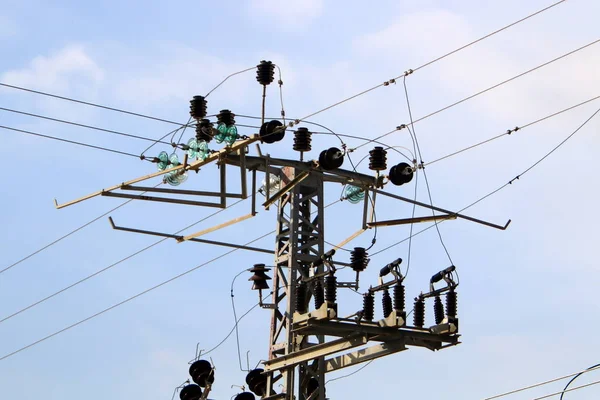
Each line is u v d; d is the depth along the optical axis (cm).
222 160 3716
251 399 4000
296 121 3650
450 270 3688
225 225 3931
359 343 3572
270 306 3928
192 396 4172
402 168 3784
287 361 3778
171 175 3841
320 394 3794
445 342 3681
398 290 3588
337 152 3766
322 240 3928
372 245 3834
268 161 3822
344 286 3769
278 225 3966
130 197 3891
